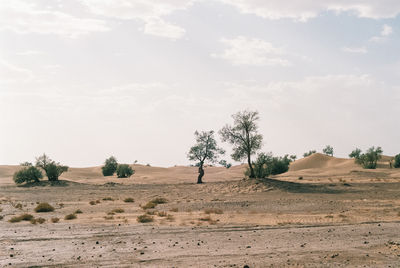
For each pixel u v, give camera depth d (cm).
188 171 14225
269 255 1206
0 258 1248
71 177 10288
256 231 1736
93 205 3412
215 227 1878
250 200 3453
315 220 2088
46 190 5462
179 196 4328
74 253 1315
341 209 2623
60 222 2206
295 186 4509
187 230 1803
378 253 1205
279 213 2486
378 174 7312
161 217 2383
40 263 1167
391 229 1677
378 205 2791
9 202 3856
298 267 1043
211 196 4147
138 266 1105
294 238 1518
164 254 1266
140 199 4106
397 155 10681
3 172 10950
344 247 1308
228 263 1109
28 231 1852
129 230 1839
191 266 1084
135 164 14950
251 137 5169
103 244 1487
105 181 8206
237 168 16812
